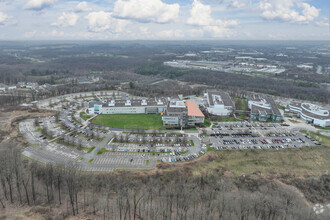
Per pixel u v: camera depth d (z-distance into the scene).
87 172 196.62
